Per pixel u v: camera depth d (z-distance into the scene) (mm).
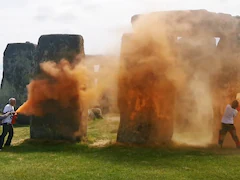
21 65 20578
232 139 12055
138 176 7762
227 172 8156
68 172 8086
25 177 7684
